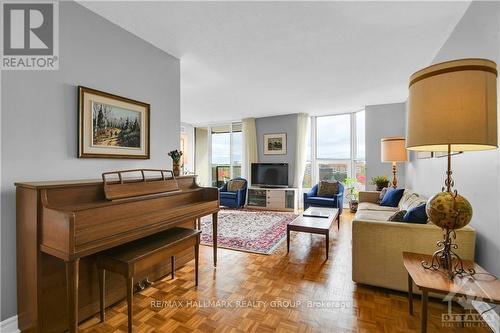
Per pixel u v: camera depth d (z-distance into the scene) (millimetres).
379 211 3453
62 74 1746
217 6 1880
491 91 1159
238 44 2479
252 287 2133
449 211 1300
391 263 2010
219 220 4605
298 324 1641
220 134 7242
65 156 1760
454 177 2225
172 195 2125
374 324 1638
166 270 2355
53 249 1323
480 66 1147
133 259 1569
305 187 6293
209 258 2791
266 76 3395
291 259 2758
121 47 2158
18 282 1509
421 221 2002
